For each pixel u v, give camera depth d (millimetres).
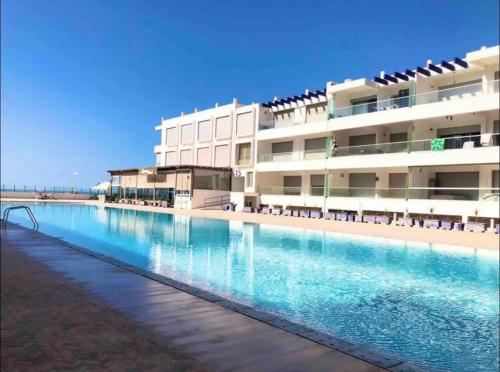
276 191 36781
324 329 7547
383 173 30656
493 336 7270
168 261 13727
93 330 4547
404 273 12180
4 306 5500
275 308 8734
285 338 4305
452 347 6801
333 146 31891
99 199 53250
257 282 10922
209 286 10438
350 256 14766
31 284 6797
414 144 26656
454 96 25484
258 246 16953
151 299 5867
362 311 8594
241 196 38281
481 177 24922
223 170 41219
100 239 18781
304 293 9922
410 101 27203
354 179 33156
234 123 42219
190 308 5406
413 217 26141
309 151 35000
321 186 35250
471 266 13016
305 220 25984
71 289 6453
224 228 22969
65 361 3719
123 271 7957
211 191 40156
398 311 8625
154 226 24031
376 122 28984
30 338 4312
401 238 17828
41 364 3658
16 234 14039
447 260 13852
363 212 28938
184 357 3787
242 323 4797
